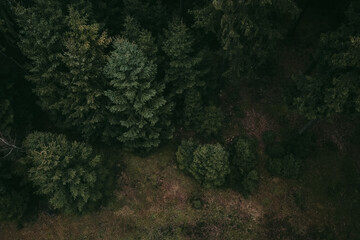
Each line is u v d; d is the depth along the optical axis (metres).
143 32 21.98
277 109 29.31
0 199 22.69
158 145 27.31
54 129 28.03
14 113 25.45
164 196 26.66
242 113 29.14
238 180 26.72
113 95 21.48
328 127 28.67
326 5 32.69
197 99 24.95
